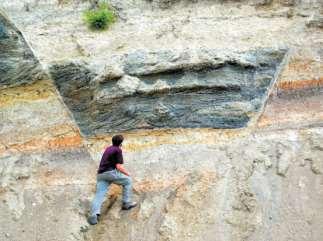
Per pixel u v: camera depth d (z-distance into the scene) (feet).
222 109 28.50
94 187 25.95
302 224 24.02
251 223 24.25
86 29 32.55
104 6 33.42
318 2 32.81
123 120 28.45
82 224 24.68
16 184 26.12
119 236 24.38
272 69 29.84
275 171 26.07
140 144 27.68
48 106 29.14
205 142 27.61
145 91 28.68
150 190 25.73
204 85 28.94
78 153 27.43
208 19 32.73
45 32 32.42
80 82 29.58
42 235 24.35
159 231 24.30
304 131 27.40
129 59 29.86
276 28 31.81
